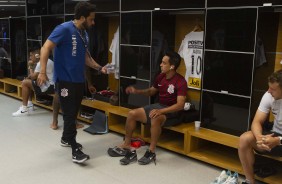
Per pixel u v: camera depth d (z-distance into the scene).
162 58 3.92
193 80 4.04
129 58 4.27
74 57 3.26
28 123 4.80
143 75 4.13
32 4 6.03
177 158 3.57
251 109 3.17
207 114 3.53
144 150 3.78
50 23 5.72
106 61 5.21
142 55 4.10
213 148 3.64
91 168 3.27
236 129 3.29
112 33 5.12
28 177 3.05
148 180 3.04
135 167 3.32
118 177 3.09
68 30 3.20
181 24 4.19
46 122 4.87
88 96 5.07
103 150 3.77
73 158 3.35
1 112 5.42
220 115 3.41
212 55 3.39
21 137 4.16
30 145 3.88
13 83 6.25
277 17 3.29
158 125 3.40
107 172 3.19
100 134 4.34
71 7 5.07
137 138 3.94
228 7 3.19
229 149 3.62
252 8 3.01
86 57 3.64
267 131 2.78
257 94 3.22
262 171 2.98
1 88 7.09
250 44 3.08
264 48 3.18
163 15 4.05
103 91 5.00
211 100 3.47
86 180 3.02
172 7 3.67
